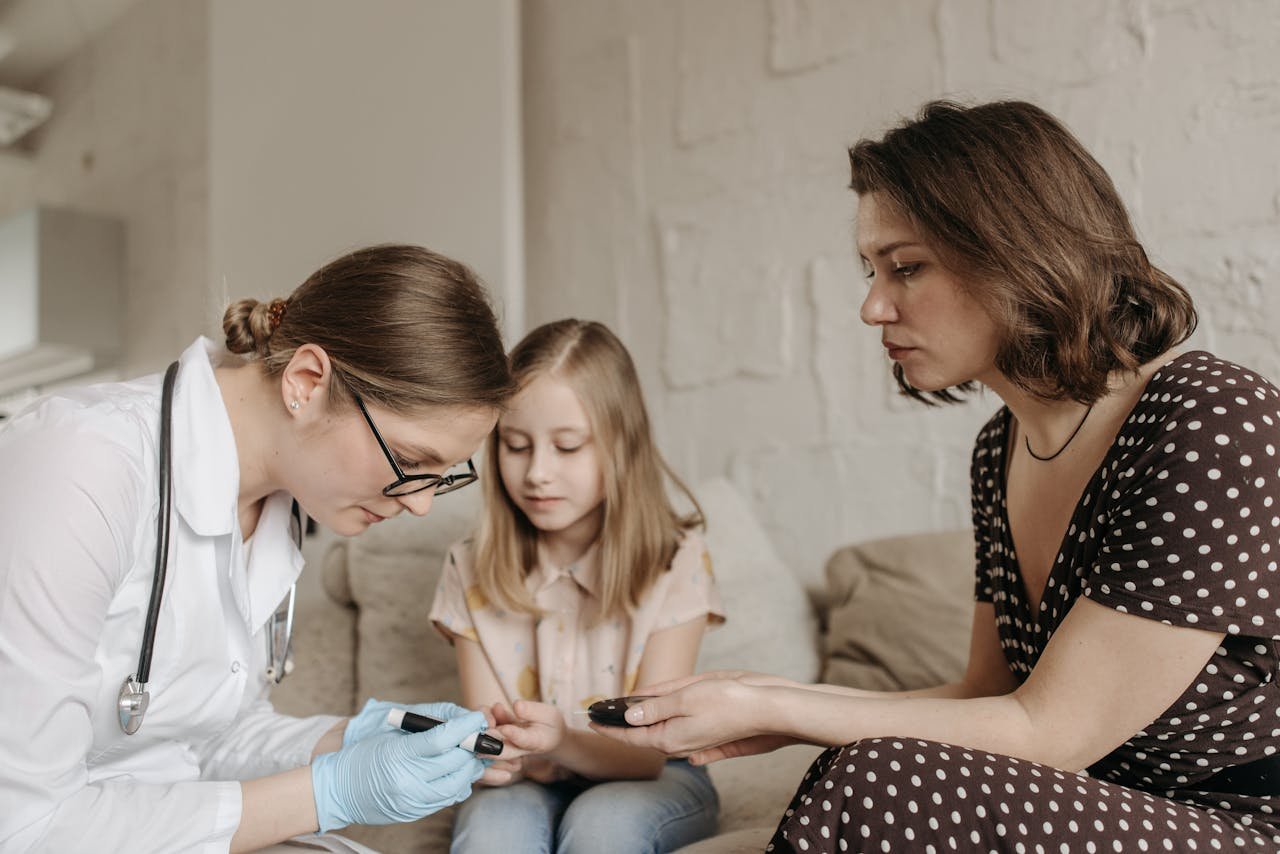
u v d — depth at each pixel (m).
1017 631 1.13
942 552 1.78
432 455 1.01
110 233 4.22
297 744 1.23
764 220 2.22
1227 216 1.66
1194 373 0.93
